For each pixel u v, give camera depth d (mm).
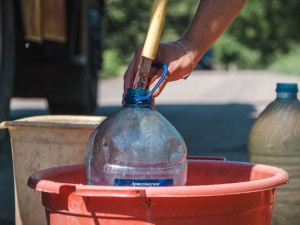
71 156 3105
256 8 38312
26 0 5977
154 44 2141
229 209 1974
